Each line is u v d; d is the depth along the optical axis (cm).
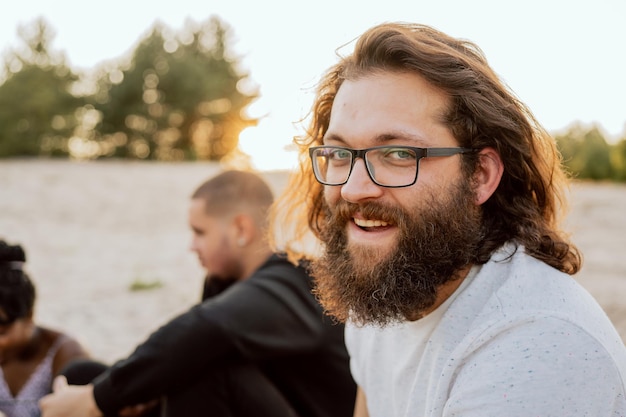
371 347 185
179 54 5334
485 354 145
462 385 146
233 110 5294
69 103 4666
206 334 230
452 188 158
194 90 5088
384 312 158
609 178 2333
